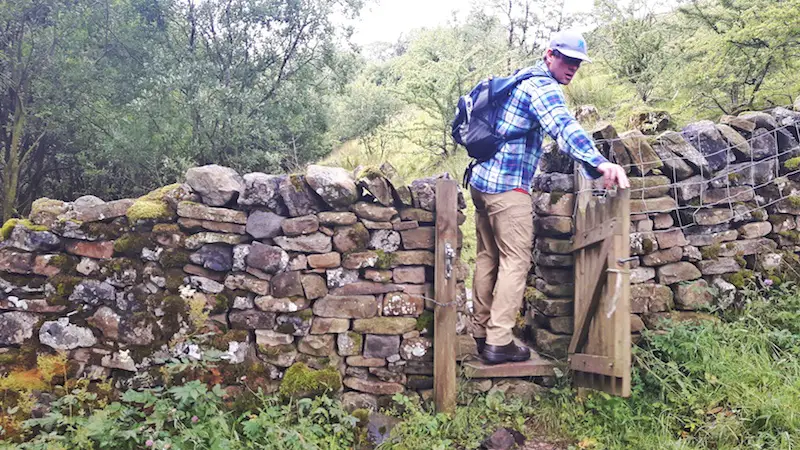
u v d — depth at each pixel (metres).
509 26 10.66
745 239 3.89
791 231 3.99
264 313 3.31
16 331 3.32
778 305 3.73
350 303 3.36
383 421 3.18
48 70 8.91
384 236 3.42
